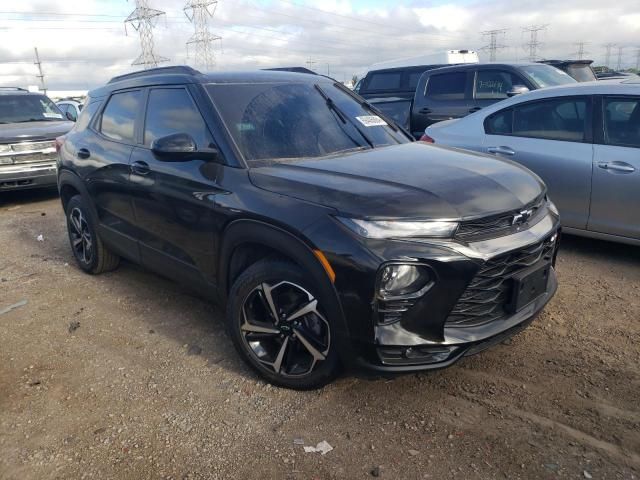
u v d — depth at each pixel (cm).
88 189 481
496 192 294
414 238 262
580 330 373
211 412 302
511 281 286
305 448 270
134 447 277
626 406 288
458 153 373
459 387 313
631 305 409
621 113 482
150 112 414
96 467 264
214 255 342
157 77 422
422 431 277
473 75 877
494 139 559
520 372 325
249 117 363
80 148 497
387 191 279
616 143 480
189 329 402
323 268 271
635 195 464
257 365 321
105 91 497
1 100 1012
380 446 268
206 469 259
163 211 381
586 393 301
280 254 306
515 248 279
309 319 297
